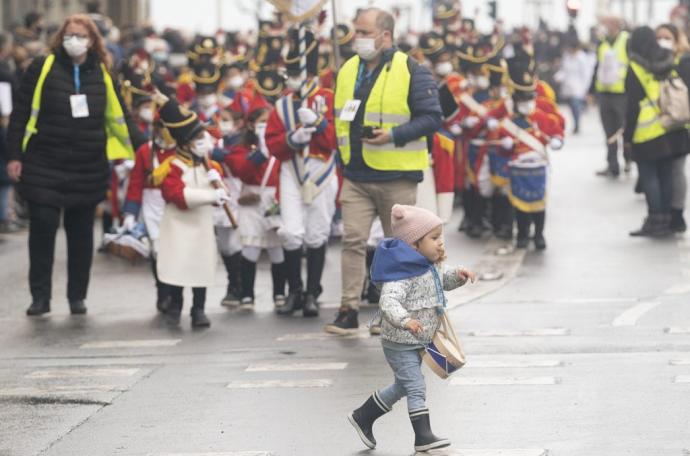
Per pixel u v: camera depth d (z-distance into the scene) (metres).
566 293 31.80
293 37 30.22
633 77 40.00
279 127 30.16
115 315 31.70
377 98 27.72
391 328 19.53
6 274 38.19
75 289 31.95
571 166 60.66
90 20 31.16
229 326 29.81
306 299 30.61
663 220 40.62
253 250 32.09
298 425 20.98
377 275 19.53
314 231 30.58
